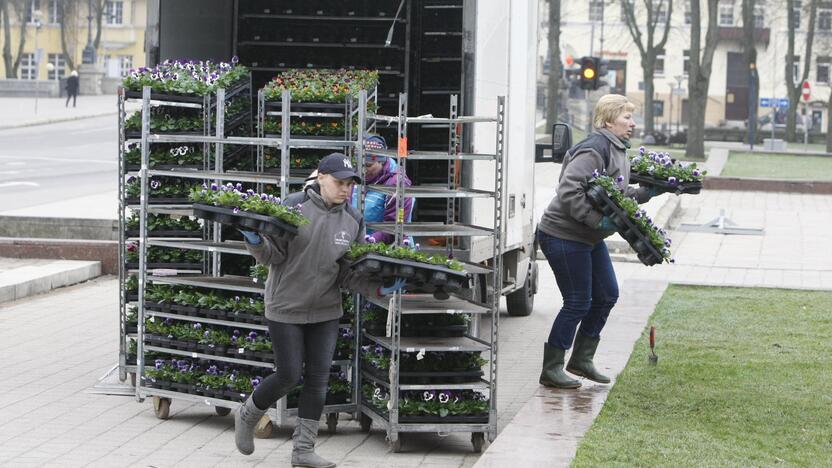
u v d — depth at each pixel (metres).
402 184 8.46
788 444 8.21
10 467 7.87
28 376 10.84
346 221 7.87
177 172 9.51
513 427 8.39
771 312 14.72
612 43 96.25
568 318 9.73
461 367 8.59
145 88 9.50
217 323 9.12
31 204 24.64
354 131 9.29
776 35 95.00
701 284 17.25
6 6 86.38
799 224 27.41
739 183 38.03
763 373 10.72
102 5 90.62
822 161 55.00
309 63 13.12
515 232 13.27
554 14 60.16
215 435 8.91
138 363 9.48
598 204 9.13
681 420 8.80
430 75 13.05
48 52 100.00
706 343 12.30
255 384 8.84
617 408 9.11
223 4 12.49
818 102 93.19
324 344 7.94
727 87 98.38
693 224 26.44
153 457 8.22
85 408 9.66
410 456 8.40
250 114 10.48
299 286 7.79
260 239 7.66
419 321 8.76
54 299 15.64
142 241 9.54
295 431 8.06
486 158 8.62
